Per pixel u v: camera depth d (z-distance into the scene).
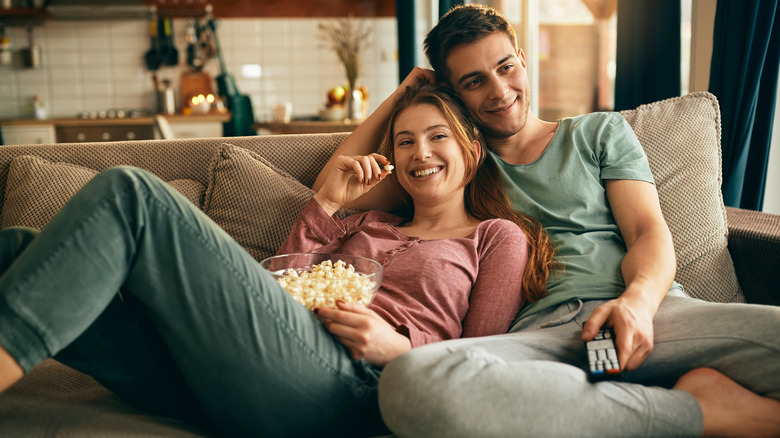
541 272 1.35
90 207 0.91
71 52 5.78
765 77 1.98
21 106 5.77
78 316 0.88
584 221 1.44
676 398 0.97
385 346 1.09
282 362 0.98
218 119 5.39
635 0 2.47
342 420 1.05
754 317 1.04
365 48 6.23
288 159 1.71
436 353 0.97
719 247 1.53
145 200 0.94
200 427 1.10
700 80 2.46
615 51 2.61
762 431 0.97
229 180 1.59
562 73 7.30
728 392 0.99
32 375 1.21
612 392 0.95
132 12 5.60
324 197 1.45
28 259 0.88
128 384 1.02
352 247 1.43
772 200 2.36
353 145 1.65
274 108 4.61
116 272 0.92
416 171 1.46
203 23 5.93
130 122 5.26
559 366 0.99
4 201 1.59
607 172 1.46
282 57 6.14
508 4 4.55
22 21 5.65
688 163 1.57
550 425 0.90
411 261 1.33
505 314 1.28
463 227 1.50
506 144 1.60
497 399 0.90
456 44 1.51
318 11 6.12
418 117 1.45
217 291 0.96
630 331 1.05
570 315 1.22
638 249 1.29
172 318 0.96
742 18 1.95
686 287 1.50
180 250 0.95
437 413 0.89
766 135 2.01
